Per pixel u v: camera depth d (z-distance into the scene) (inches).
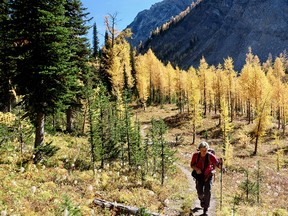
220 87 2940.5
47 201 412.8
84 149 994.7
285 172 1724.9
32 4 703.7
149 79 3816.4
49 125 1173.1
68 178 597.0
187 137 2410.2
